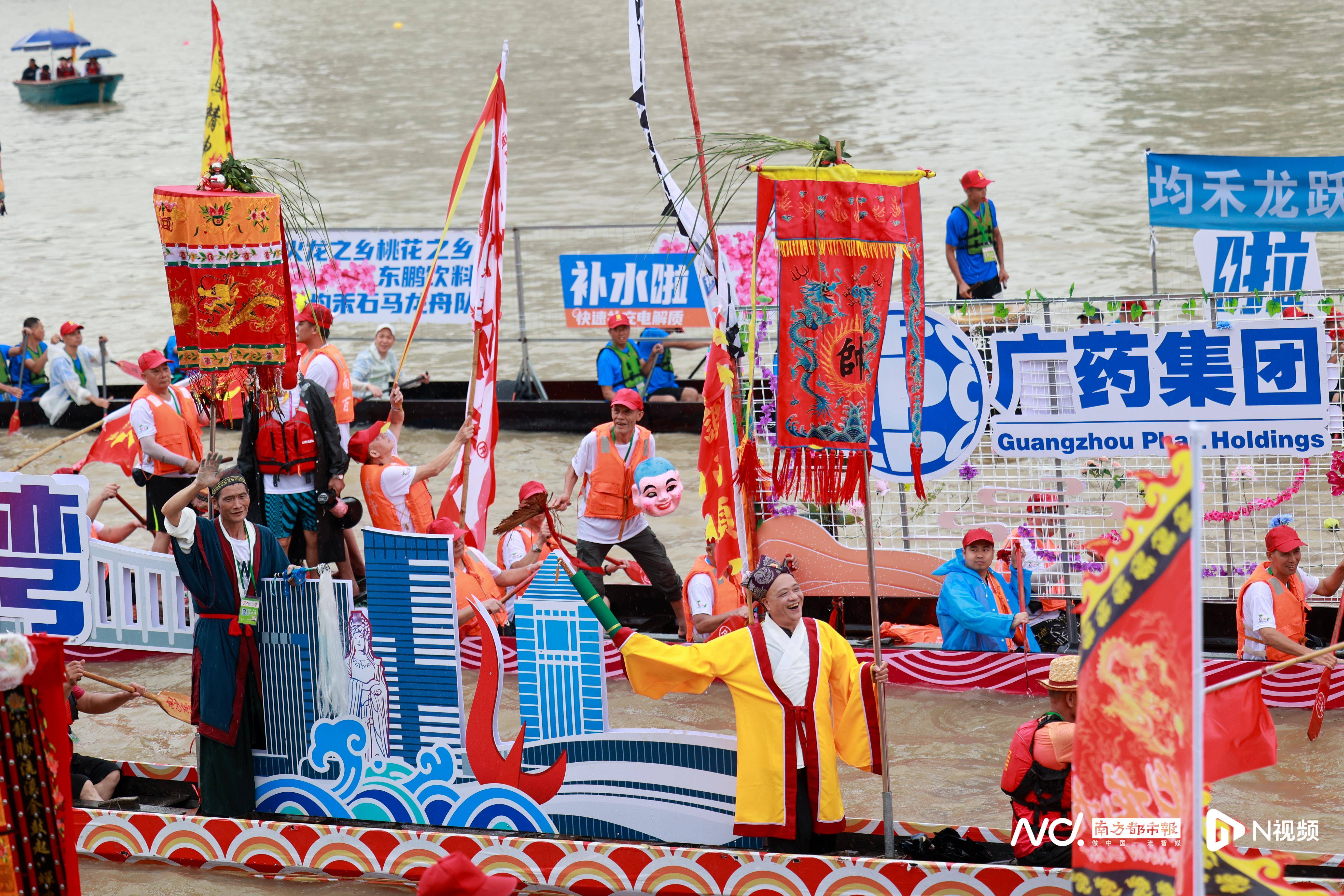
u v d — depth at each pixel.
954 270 46.31
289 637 20.31
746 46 178.62
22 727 15.34
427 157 109.00
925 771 23.17
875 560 24.30
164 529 30.47
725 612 24.92
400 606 19.81
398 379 31.12
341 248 46.00
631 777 19.34
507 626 27.67
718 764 19.02
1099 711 10.66
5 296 70.25
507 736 25.22
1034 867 17.64
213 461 20.28
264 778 20.73
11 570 21.28
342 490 29.95
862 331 18.56
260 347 21.67
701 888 18.84
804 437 18.67
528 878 19.47
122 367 46.28
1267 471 30.67
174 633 24.25
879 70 148.00
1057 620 27.72
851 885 18.22
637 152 106.25
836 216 18.44
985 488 26.84
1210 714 17.88
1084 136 100.69
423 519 29.75
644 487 27.69
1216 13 179.00
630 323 44.47
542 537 27.53
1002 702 25.88
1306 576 26.17
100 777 22.36
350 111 138.38
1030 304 27.44
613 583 31.88
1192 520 9.74
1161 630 10.06
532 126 122.06
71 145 132.12
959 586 26.52
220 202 21.30
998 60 150.38
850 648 19.05
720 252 24.12
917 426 18.98
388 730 20.12
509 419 45.62
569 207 85.44
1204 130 99.38
